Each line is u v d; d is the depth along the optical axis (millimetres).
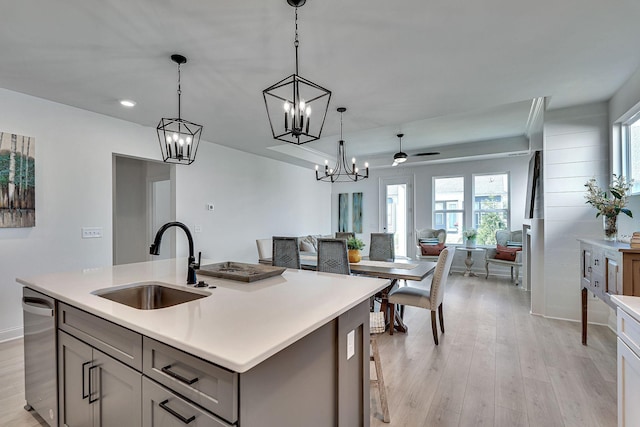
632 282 2021
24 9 1776
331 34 2061
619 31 2033
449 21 1928
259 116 3707
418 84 2840
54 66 2469
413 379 2332
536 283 3885
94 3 1736
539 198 4055
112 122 3717
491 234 6520
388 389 2199
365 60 2404
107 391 1316
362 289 1646
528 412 1940
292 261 3662
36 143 3090
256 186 5973
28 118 3047
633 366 1264
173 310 1292
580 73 2660
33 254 3078
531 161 4824
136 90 2941
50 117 3195
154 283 1856
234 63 2441
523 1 1751
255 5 1771
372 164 7375
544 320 3648
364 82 2793
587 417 1891
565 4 1772
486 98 3188
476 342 3018
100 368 1344
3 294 2900
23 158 2979
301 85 2834
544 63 2469
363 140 5840
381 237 4398
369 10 1820
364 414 1585
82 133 3445
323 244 3408
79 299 1453
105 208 3633
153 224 5539
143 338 1148
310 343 1200
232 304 1375
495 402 2045
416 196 7289
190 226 4715
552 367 2506
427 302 3008
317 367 1243
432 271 3320
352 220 8203
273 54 2311
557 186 3648
